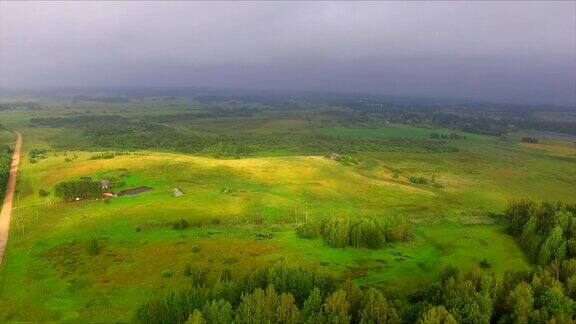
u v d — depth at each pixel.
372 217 122.44
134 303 84.31
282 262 89.69
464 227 130.88
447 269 88.38
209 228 125.75
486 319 69.44
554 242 100.94
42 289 90.19
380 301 70.00
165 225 129.12
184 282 91.69
